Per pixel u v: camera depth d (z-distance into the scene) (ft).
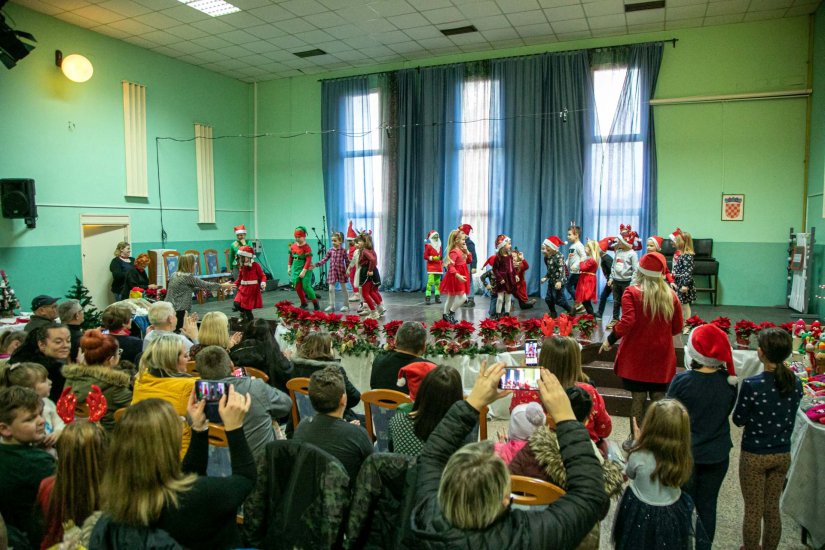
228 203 39.83
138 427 4.61
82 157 29.60
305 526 5.57
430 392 6.74
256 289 24.39
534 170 33.04
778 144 29.14
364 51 34.32
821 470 8.75
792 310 28.25
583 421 6.97
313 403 6.84
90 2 26.40
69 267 29.09
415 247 36.45
